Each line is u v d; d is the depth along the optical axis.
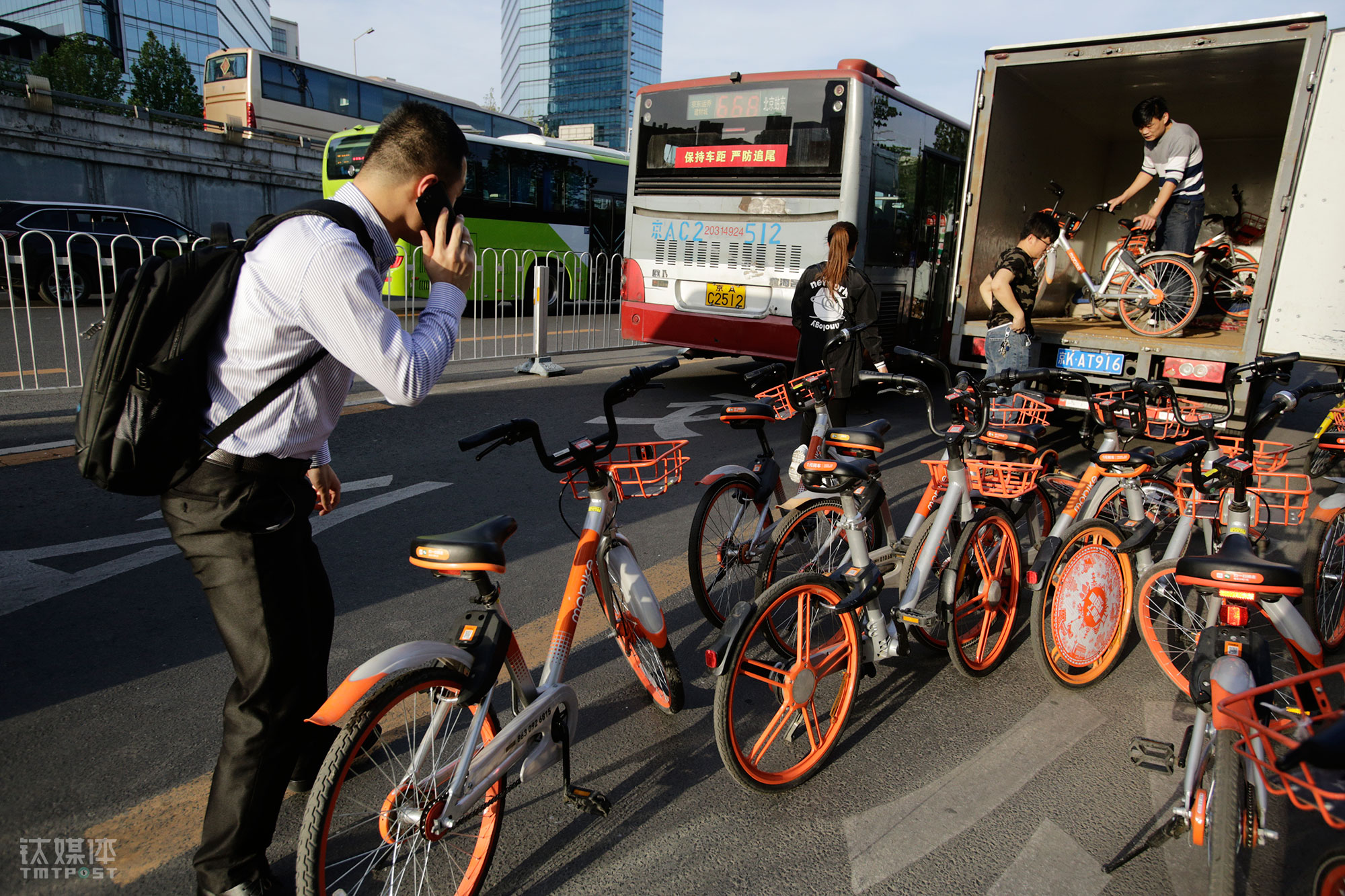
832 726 2.83
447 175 1.98
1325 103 5.73
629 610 2.88
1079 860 2.40
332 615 2.26
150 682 3.11
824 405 4.49
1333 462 6.15
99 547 4.29
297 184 26.48
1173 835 2.28
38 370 8.39
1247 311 8.88
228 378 1.83
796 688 2.62
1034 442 3.58
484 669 2.06
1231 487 3.10
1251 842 1.96
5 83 21.02
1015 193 9.25
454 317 1.96
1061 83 8.87
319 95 22.86
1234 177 11.53
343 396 2.02
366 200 1.95
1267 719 2.11
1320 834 2.31
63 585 3.86
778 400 4.79
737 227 8.56
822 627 3.06
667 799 2.63
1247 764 1.98
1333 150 5.73
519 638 3.61
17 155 20.75
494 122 23.61
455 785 1.99
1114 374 6.82
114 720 2.88
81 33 31.14
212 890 2.00
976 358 7.50
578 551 2.59
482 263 16.03
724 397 9.05
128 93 33.34
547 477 5.85
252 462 1.86
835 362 5.22
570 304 17.84
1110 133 11.20
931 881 2.30
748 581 3.98
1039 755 2.92
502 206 16.30
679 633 3.74
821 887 2.27
